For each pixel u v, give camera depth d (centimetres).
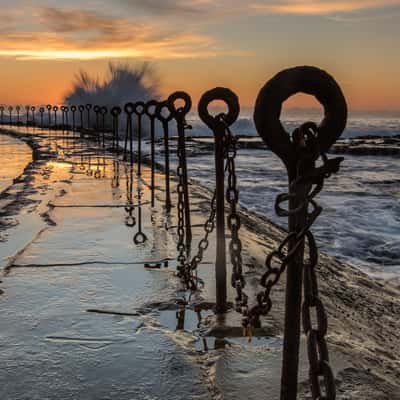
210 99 296
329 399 140
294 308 163
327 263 605
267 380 244
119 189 866
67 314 328
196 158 2159
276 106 148
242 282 288
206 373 254
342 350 275
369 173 1742
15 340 290
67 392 236
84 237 527
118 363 262
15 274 409
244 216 814
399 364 288
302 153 147
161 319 325
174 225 592
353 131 8350
